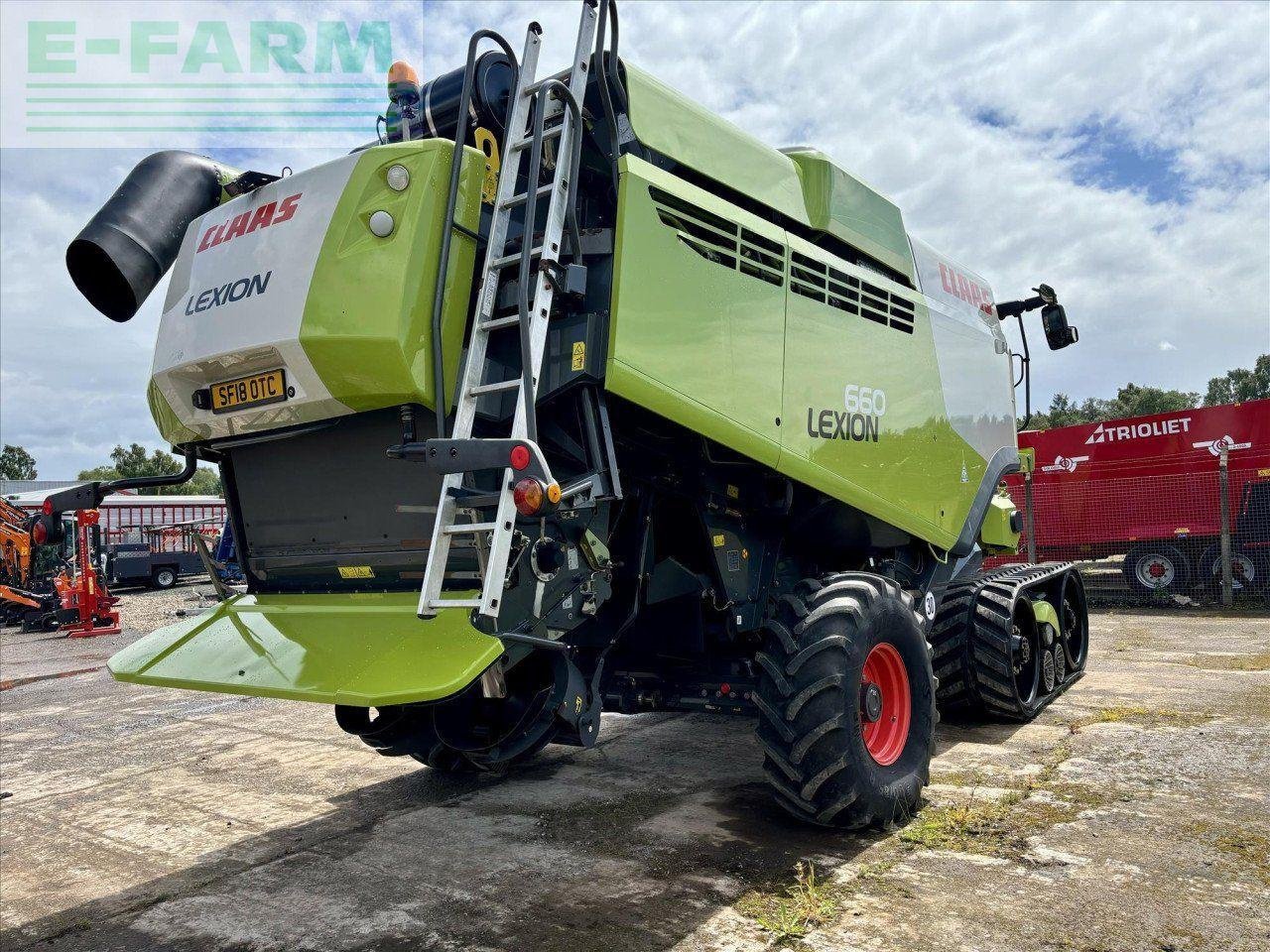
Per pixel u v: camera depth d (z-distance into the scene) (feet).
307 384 10.32
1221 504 39.68
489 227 10.94
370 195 10.19
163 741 20.47
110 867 12.25
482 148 11.96
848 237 14.88
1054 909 9.37
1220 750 15.34
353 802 14.65
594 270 10.66
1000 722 18.24
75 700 27.30
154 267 12.21
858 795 11.42
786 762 11.58
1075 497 43.65
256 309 10.63
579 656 13.00
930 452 16.38
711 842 11.85
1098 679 22.68
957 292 18.90
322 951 9.34
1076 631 23.13
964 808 12.67
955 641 17.67
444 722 12.23
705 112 12.59
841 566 16.35
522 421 9.66
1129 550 42.63
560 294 10.28
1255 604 39.65
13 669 35.73
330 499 11.80
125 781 16.87
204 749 19.38
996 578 19.40
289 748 19.03
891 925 9.16
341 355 9.93
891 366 15.33
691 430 11.92
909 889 10.06
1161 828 11.64
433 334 9.88
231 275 11.12
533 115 11.39
